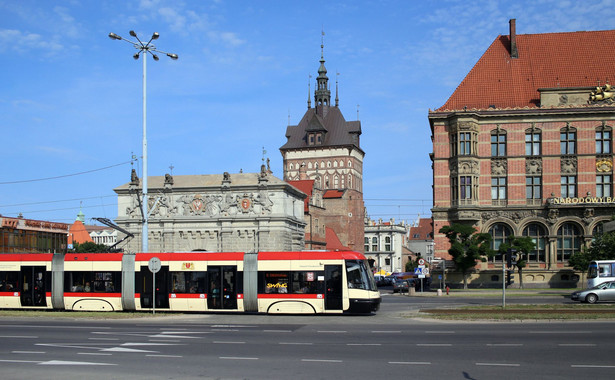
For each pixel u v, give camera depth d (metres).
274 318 36.47
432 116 76.19
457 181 74.62
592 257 65.56
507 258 39.75
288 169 145.25
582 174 73.31
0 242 97.56
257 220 79.25
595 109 73.00
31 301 42.91
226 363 19.19
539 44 80.00
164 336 26.62
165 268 41.00
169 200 81.69
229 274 39.94
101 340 25.17
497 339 24.64
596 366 18.33
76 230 130.38
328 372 17.59
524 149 74.38
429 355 20.61
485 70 79.06
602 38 78.75
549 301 50.19
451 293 65.88
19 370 18.09
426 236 194.88
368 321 34.06
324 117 147.38
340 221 132.62
